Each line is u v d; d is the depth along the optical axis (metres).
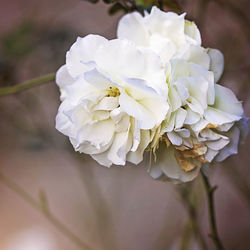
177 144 0.46
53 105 0.96
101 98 0.47
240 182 0.79
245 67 0.71
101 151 0.48
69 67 0.47
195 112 0.46
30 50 0.79
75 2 1.03
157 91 0.45
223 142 0.47
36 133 0.86
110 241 0.96
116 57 0.46
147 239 1.04
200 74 0.46
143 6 0.53
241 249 1.02
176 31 0.48
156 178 0.50
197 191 0.64
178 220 0.88
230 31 0.78
